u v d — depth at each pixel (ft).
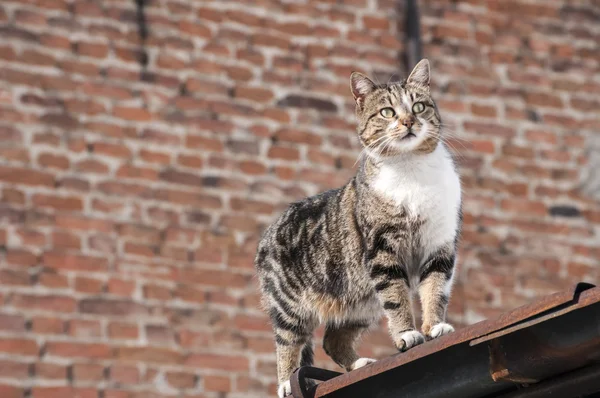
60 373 32.17
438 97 39.04
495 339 15.29
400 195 23.20
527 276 37.65
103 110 35.09
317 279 24.77
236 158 35.94
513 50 40.45
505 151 39.06
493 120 39.32
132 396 32.58
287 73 37.45
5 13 35.04
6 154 33.71
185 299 33.99
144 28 36.35
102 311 33.09
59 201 33.73
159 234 34.37
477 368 15.72
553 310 13.93
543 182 39.01
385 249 23.32
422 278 23.47
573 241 38.55
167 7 36.83
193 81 36.35
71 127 34.58
